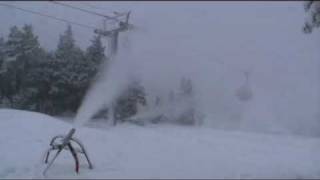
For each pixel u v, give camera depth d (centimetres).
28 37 3822
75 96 3850
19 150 1236
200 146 1582
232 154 1422
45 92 3856
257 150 1596
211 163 1188
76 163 1019
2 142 1322
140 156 1254
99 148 1343
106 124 3072
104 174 1006
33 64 3819
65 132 1526
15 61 3719
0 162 1103
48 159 1136
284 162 1286
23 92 3728
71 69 3816
